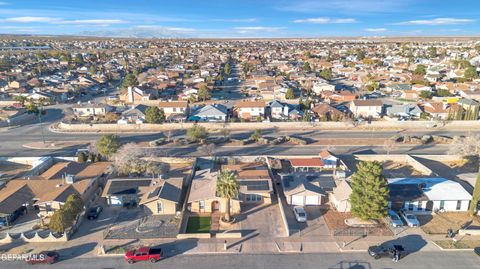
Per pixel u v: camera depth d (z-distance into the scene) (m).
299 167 74.75
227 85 185.38
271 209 58.88
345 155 84.12
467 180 68.81
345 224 53.81
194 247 48.41
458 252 47.09
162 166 78.00
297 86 171.50
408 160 80.12
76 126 107.38
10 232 52.62
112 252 47.16
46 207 57.12
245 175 66.62
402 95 147.00
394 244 48.81
